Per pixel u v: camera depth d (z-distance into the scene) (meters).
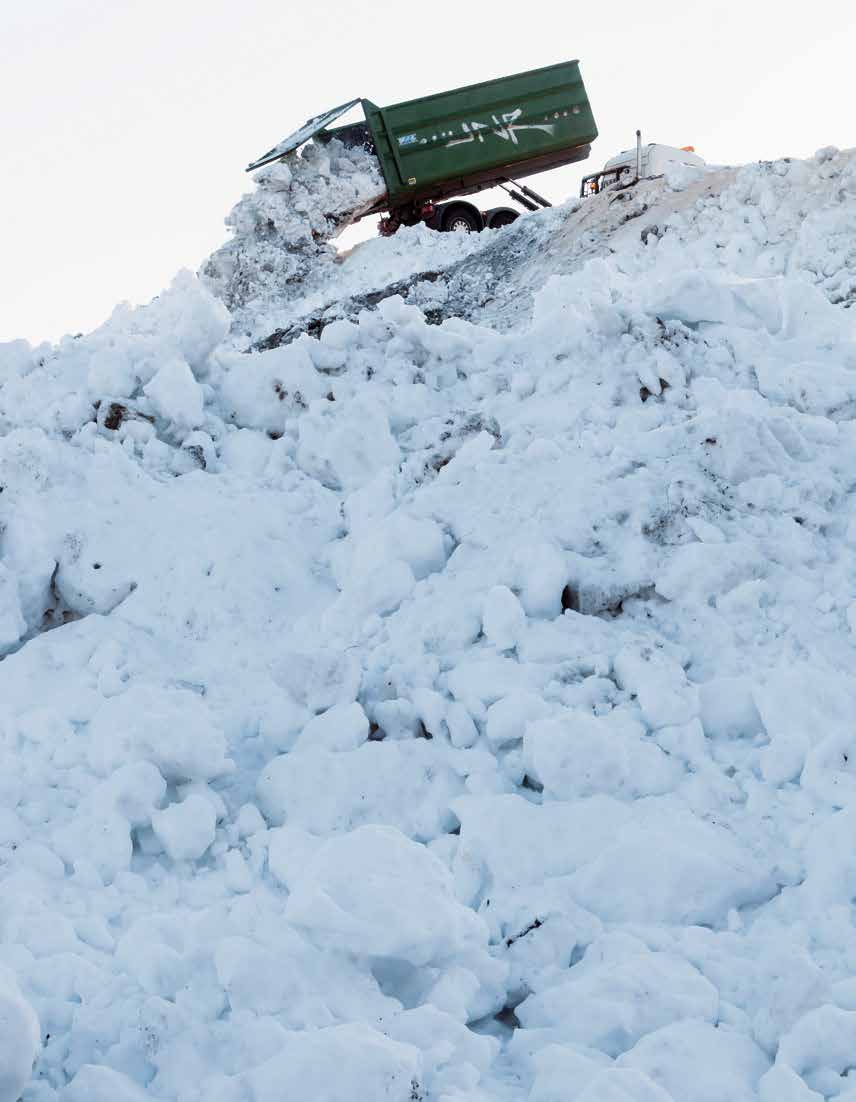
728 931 4.54
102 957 4.36
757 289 9.09
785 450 7.37
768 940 4.37
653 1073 3.70
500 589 6.36
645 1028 3.97
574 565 6.66
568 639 6.26
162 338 8.97
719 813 5.18
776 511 6.95
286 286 32.72
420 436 8.47
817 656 5.98
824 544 6.80
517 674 6.04
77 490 7.71
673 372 8.18
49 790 5.52
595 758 5.34
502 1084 3.79
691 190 25.86
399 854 4.39
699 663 6.20
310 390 8.73
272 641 6.94
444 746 5.77
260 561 7.35
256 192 33.00
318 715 6.07
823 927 4.38
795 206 22.67
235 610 7.07
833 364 8.55
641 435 7.56
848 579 6.50
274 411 8.76
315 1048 3.58
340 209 32.97
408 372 8.94
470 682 6.03
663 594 6.48
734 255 22.25
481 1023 4.25
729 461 7.14
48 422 8.30
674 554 6.66
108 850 5.04
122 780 5.26
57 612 7.32
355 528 7.64
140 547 7.40
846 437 7.66
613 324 8.44
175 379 8.45
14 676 6.51
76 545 7.31
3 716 6.09
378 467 8.29
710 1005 4.02
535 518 7.04
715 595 6.45
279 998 4.01
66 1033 3.97
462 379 9.02
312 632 6.92
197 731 5.50
